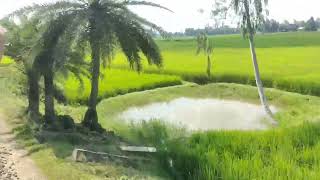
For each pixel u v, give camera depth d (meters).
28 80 30.97
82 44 25.75
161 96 50.06
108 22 25.84
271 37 154.00
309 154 17.92
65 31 25.53
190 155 17.44
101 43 25.59
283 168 15.47
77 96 41.94
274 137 20.48
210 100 50.50
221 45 127.31
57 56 25.30
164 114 43.06
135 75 61.22
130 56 27.06
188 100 50.47
